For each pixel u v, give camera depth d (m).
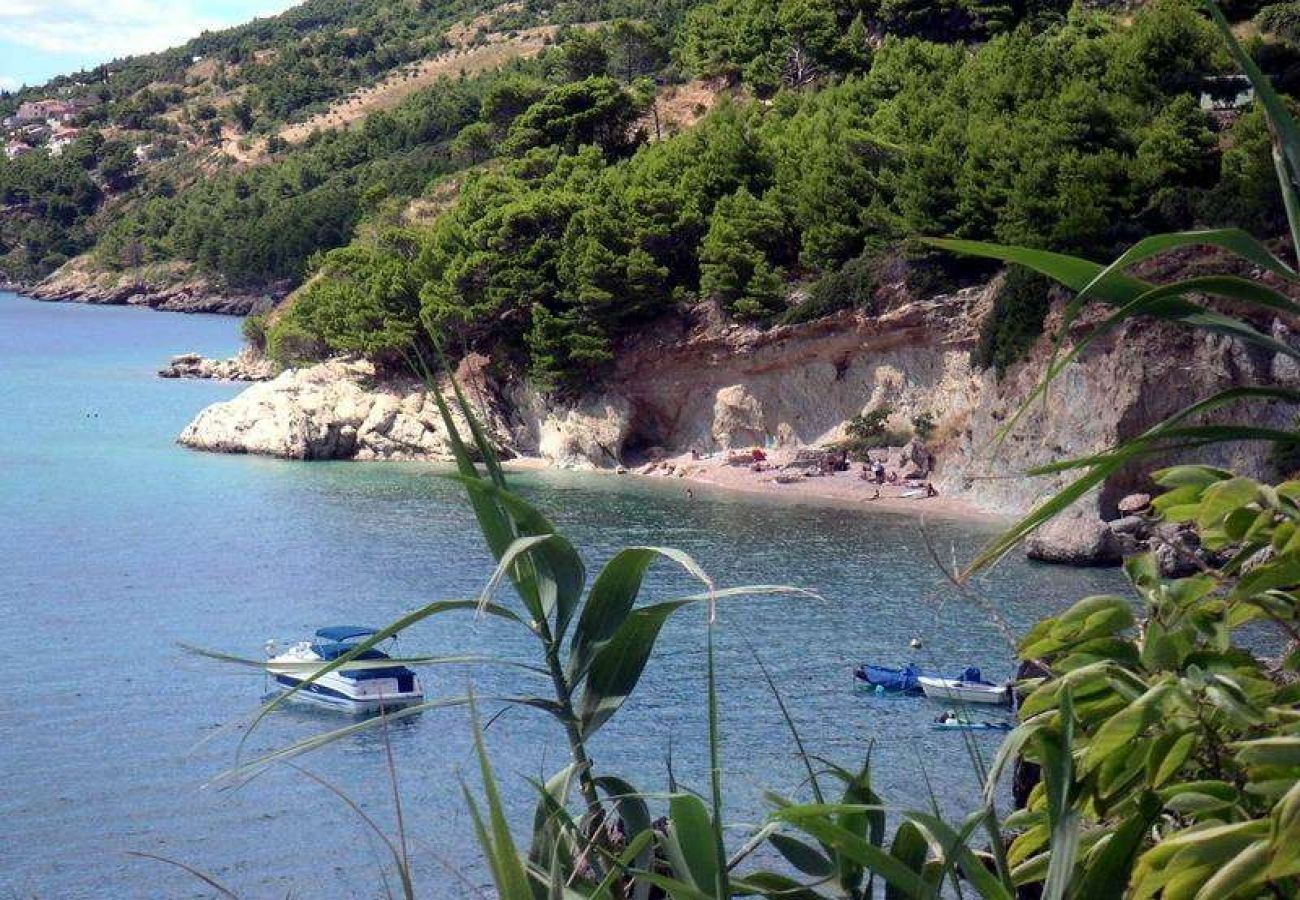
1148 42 87.00
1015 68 91.44
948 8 129.88
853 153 93.38
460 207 105.44
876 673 44.72
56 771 38.06
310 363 121.69
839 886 4.14
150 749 40.03
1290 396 3.46
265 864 31.64
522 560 4.10
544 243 96.81
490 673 46.81
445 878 29.75
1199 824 3.73
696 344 94.31
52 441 107.25
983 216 83.38
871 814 4.22
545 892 3.79
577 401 97.88
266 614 56.94
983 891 3.45
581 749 4.02
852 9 138.25
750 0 144.75
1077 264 3.50
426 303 98.19
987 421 80.31
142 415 122.75
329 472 94.94
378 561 67.12
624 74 166.38
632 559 4.00
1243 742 3.59
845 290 89.69
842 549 68.31
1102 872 3.55
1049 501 3.63
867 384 91.12
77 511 79.25
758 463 91.62
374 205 150.38
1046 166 78.31
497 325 99.56
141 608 57.62
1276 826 3.09
